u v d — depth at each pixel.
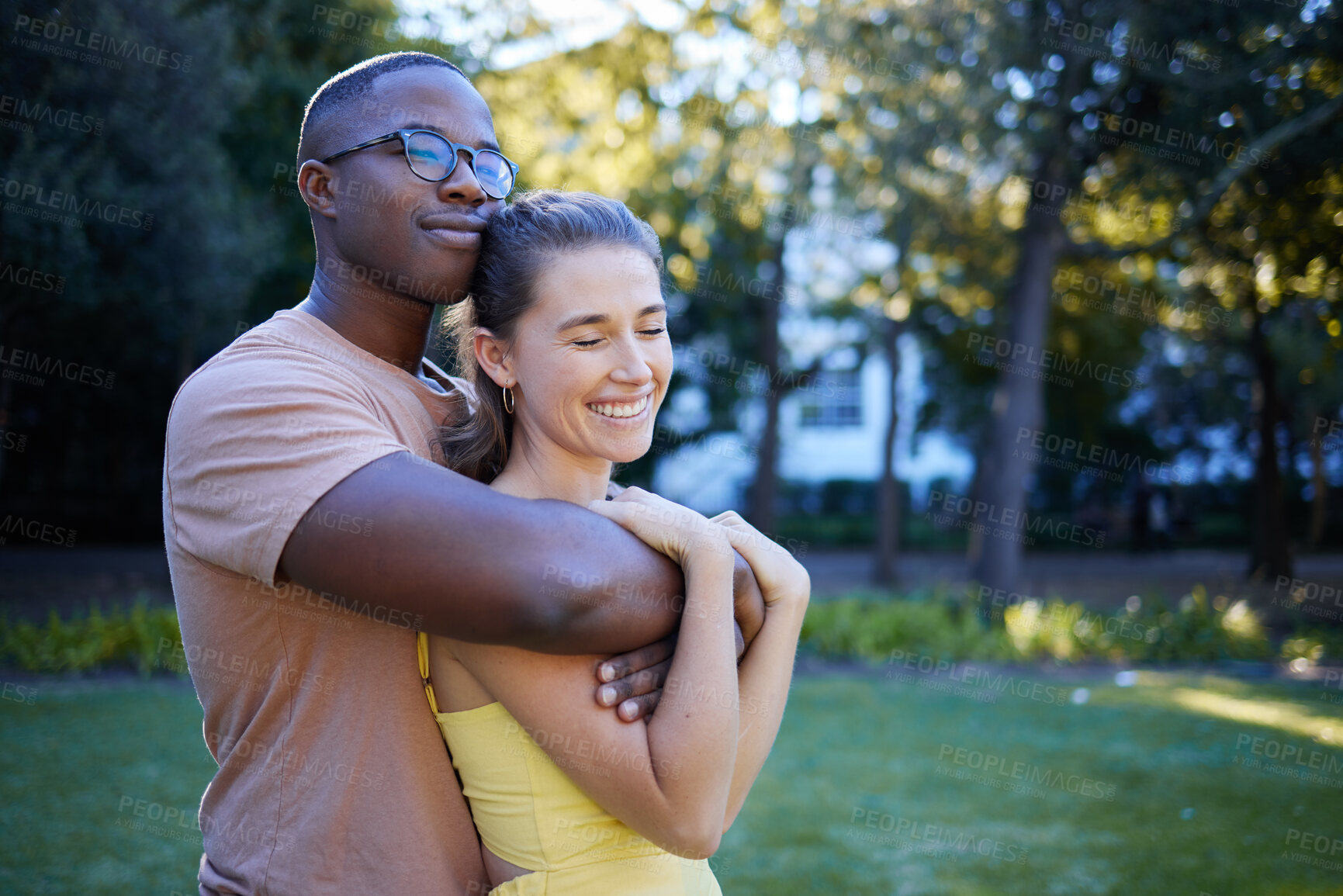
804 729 6.49
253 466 1.14
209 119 8.16
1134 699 7.40
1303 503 20.27
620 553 1.21
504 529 1.11
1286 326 12.46
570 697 1.22
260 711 1.24
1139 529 20.06
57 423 16.64
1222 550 20.70
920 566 18.27
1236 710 7.05
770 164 11.59
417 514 1.08
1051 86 9.34
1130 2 8.58
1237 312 13.03
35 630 7.58
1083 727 6.55
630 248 1.38
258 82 9.13
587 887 1.29
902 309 14.02
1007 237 11.05
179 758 5.16
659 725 1.22
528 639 1.13
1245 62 8.43
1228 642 9.31
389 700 1.26
